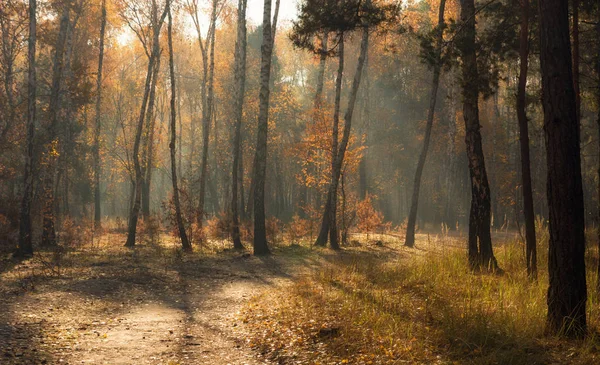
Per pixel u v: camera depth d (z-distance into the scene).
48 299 11.23
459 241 23.70
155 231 28.50
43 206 24.39
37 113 30.77
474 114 14.38
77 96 25.02
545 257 13.30
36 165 24.72
